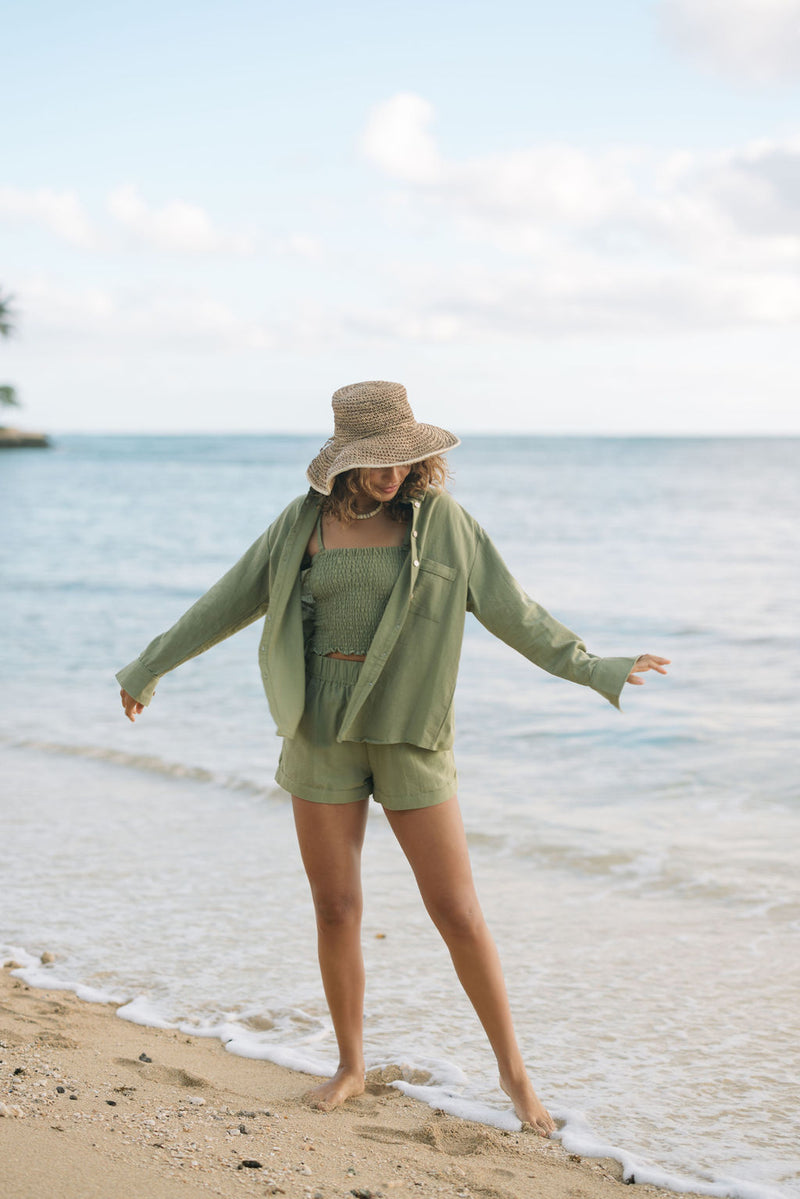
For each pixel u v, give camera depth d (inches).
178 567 917.8
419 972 164.6
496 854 224.4
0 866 215.9
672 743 320.2
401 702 111.0
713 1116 120.0
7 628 594.6
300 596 114.2
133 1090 117.7
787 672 438.3
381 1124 115.1
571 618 601.6
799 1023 143.9
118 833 239.5
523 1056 136.2
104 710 386.0
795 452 4256.9
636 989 156.6
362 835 117.6
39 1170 93.6
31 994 154.3
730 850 221.1
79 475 2608.3
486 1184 100.1
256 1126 109.7
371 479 108.7
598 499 1652.3
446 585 112.0
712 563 871.7
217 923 185.0
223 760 307.3
